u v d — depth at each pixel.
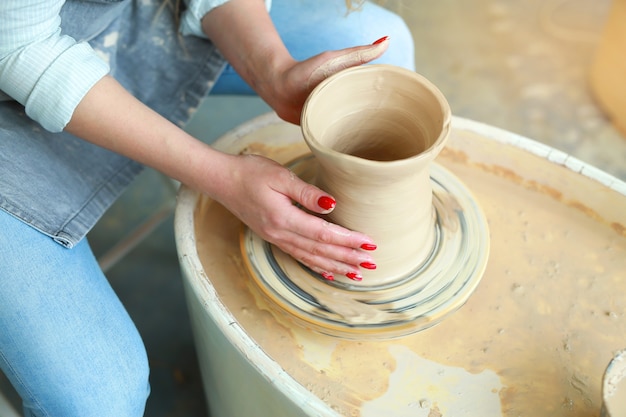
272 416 0.93
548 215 1.11
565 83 2.26
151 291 1.67
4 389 1.08
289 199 0.93
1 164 1.01
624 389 0.80
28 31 0.93
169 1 1.26
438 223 1.04
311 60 1.04
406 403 0.89
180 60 1.30
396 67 0.93
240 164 0.96
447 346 0.95
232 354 0.91
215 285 1.04
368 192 0.87
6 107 1.08
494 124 2.12
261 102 2.19
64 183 1.07
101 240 1.80
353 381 0.92
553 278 1.03
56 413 0.96
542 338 0.96
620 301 0.99
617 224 1.07
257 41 1.13
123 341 1.00
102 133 1.00
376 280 0.97
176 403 1.45
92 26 1.15
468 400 0.89
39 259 0.98
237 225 1.12
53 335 0.95
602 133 2.08
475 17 2.57
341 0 1.41
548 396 0.89
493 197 1.14
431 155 0.83
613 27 1.98
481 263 0.98
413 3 2.65
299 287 0.97
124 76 1.28
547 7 2.59
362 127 0.98
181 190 1.11
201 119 2.12
